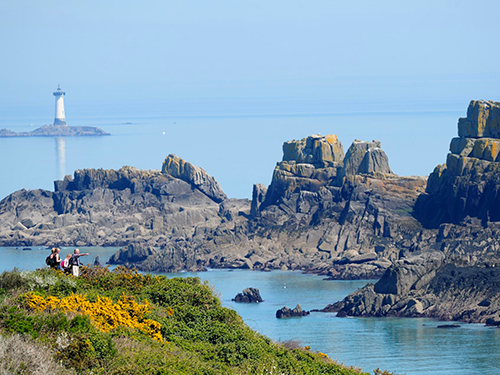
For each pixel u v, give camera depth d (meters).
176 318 60.91
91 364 44.09
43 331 46.50
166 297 64.12
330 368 63.84
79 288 61.75
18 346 41.12
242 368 53.75
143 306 57.78
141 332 53.50
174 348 52.53
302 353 65.81
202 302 65.12
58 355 43.38
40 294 54.25
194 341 57.81
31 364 40.69
